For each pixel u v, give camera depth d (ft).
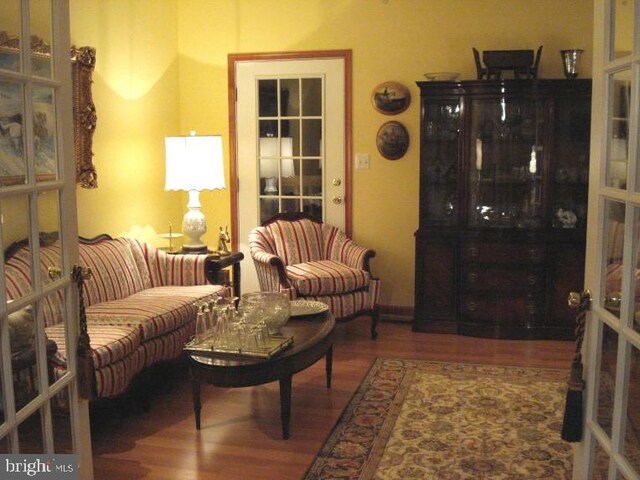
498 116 16.44
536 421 11.18
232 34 18.67
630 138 5.35
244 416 11.64
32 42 5.89
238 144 19.03
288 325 11.73
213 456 10.09
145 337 11.51
